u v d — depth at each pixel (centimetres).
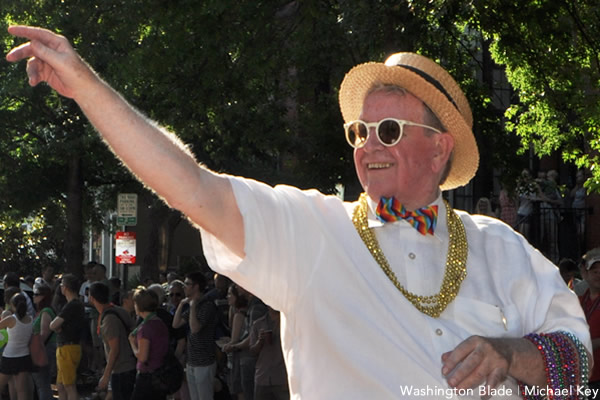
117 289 2003
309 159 1945
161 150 277
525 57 1466
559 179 2259
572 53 1462
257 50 1550
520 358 308
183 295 1752
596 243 2017
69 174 2770
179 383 1227
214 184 291
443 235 336
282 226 304
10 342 1498
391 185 333
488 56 2095
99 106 270
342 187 2077
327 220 321
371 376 307
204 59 1574
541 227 2033
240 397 1329
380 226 327
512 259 339
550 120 1559
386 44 1270
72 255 2762
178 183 279
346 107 360
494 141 1678
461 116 341
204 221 289
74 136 2617
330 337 310
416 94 337
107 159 2617
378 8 1255
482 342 300
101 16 1938
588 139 1507
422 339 313
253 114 1883
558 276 345
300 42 1641
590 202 2042
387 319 312
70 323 1509
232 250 301
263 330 1180
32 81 271
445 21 1369
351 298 312
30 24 2202
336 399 309
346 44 1609
